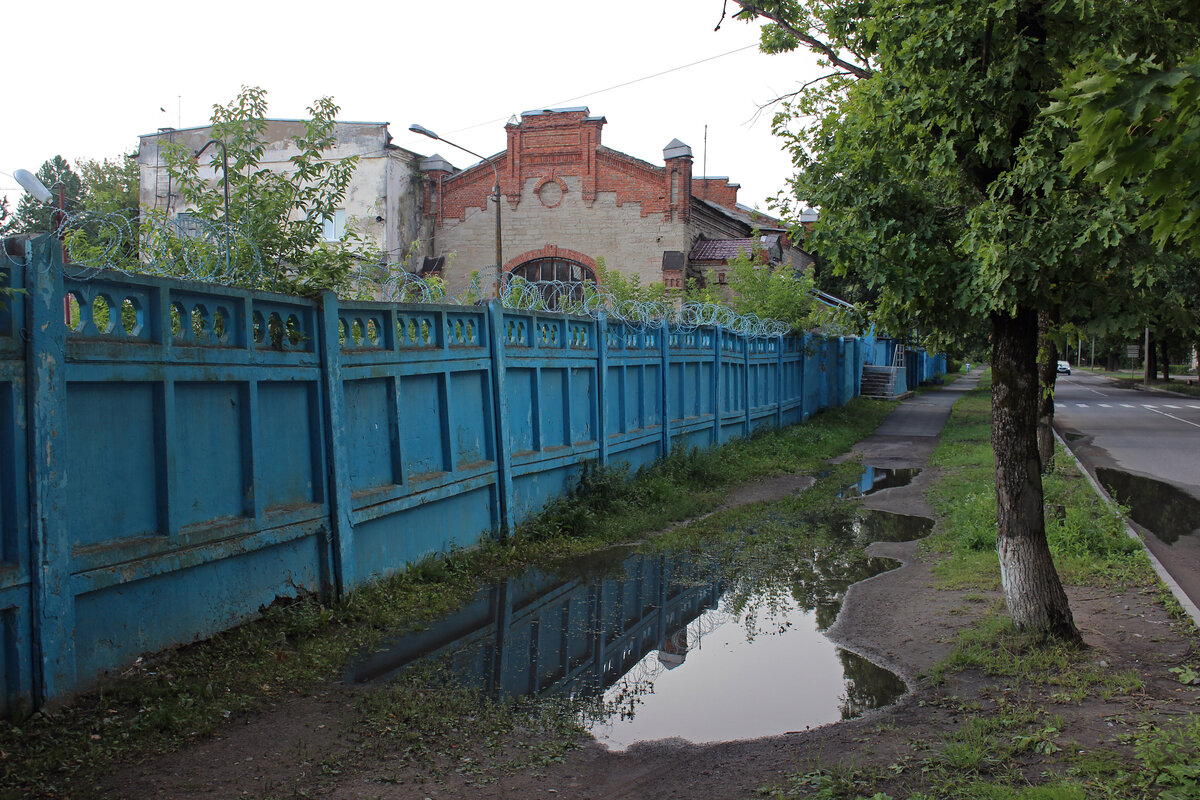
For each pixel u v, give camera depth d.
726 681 5.64
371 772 4.18
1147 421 24.81
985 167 5.57
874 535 10.20
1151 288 5.14
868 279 5.81
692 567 8.74
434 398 8.14
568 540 9.55
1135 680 5.07
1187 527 10.12
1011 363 5.79
